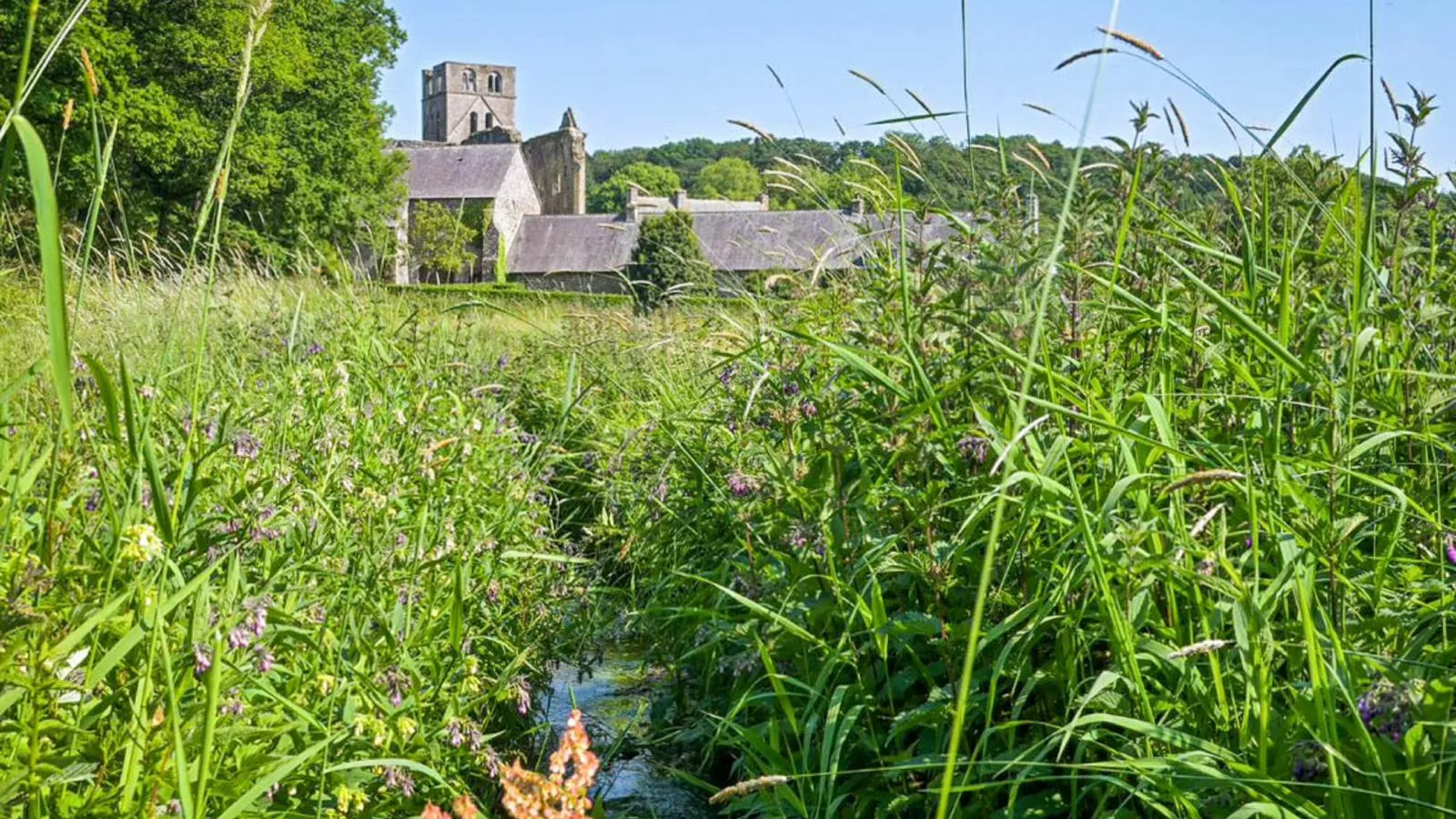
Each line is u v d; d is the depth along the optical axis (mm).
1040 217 3738
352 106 43531
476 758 3400
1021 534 3156
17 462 2779
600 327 9688
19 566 2432
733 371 5652
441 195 78562
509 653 4340
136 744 2357
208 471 3551
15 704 2473
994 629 2988
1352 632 2744
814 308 5254
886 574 3766
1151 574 2945
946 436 3635
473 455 5297
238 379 6000
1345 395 3213
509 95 142375
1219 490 3359
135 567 2762
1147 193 4227
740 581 4238
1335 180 4074
